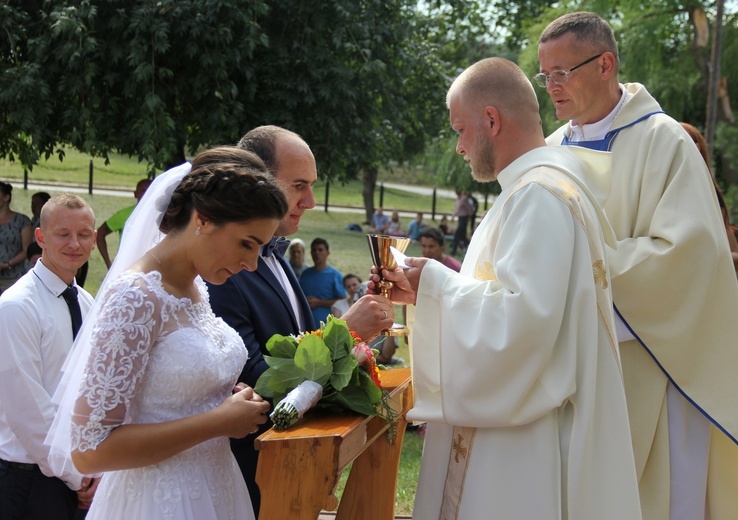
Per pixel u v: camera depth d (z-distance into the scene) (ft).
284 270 10.28
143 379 7.09
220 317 8.70
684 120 46.73
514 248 8.46
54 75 22.33
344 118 24.45
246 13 22.20
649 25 45.98
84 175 79.05
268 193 7.00
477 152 9.37
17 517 10.30
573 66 11.21
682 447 10.91
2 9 21.71
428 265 8.99
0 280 26.63
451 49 67.41
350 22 24.06
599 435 8.48
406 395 9.45
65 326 10.60
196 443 7.02
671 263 10.36
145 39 21.75
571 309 8.39
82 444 6.71
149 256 7.34
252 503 9.11
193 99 23.49
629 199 11.06
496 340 8.26
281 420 7.09
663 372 10.85
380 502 9.04
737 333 10.59
